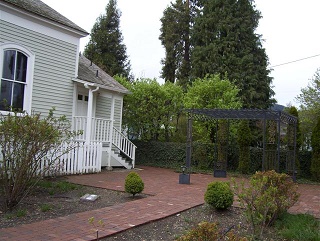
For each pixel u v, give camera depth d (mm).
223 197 6754
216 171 14273
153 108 18875
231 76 24781
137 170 15242
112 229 5199
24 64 11336
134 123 19500
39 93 11852
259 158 15922
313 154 14680
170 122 19656
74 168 11891
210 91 17656
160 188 9836
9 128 6195
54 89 12469
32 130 6305
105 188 9180
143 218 5973
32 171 6582
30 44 11445
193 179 12898
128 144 16125
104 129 14125
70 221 5566
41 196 7621
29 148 6414
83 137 13133
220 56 25562
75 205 6938
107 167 14375
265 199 5379
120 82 19672
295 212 7281
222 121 15828
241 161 15703
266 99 26219
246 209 5773
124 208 6750
